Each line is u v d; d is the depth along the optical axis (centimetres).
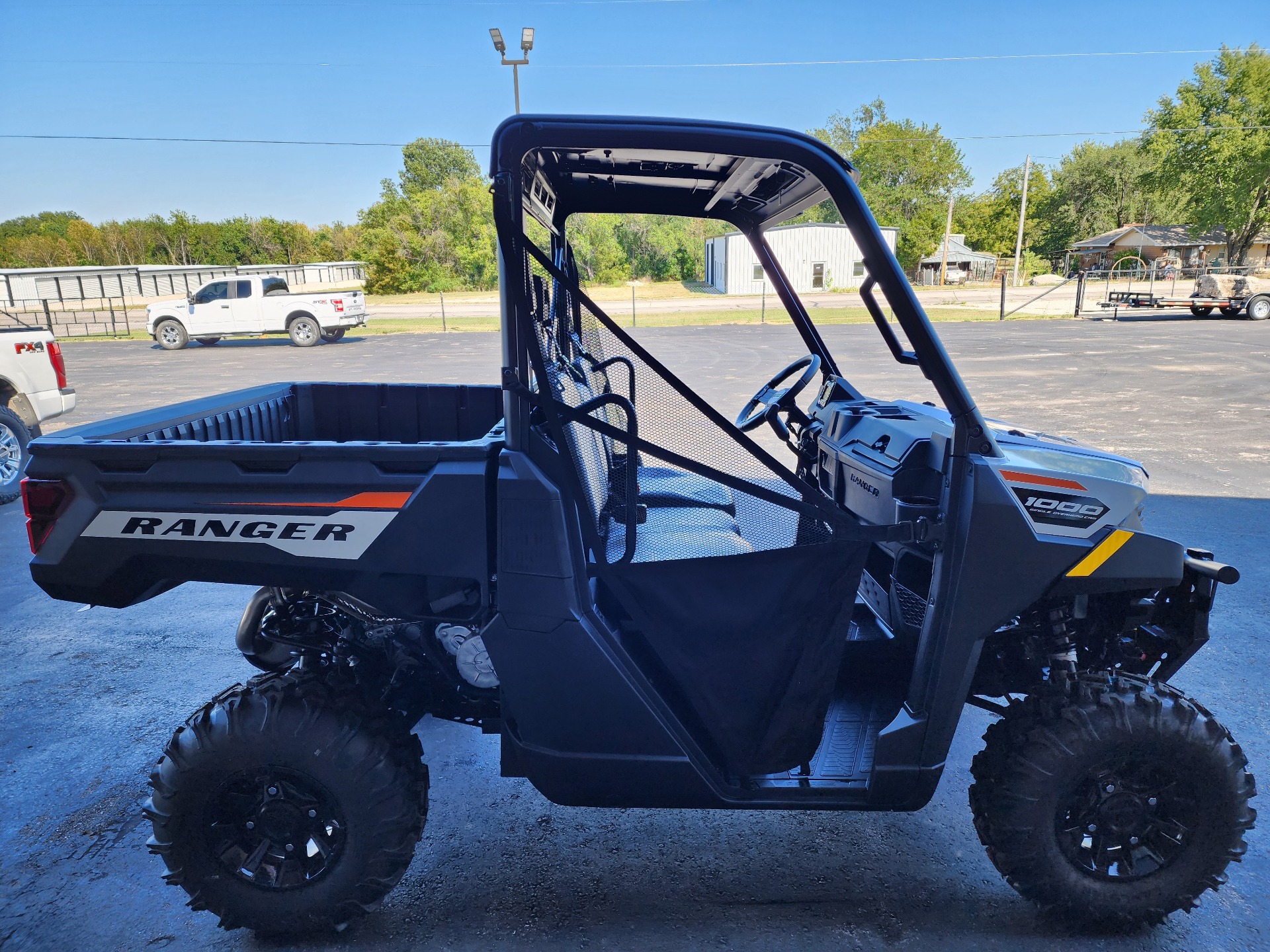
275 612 266
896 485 237
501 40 2284
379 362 1705
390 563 203
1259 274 3572
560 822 277
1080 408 1015
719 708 211
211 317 2147
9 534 606
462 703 245
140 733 335
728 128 184
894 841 263
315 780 205
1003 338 1914
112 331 2842
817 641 206
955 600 199
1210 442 820
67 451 210
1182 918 227
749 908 233
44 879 251
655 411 196
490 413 355
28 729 339
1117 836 210
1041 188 7950
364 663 237
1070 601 224
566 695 205
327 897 213
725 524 210
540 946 219
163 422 253
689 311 2973
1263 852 256
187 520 206
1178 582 207
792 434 332
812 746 213
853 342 1361
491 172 183
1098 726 201
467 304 4109
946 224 5978
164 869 256
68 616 458
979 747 320
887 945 217
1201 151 4116
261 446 203
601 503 214
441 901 238
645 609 206
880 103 6262
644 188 264
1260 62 3950
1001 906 233
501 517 197
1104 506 202
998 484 195
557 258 266
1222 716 332
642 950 216
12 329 727
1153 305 2530
